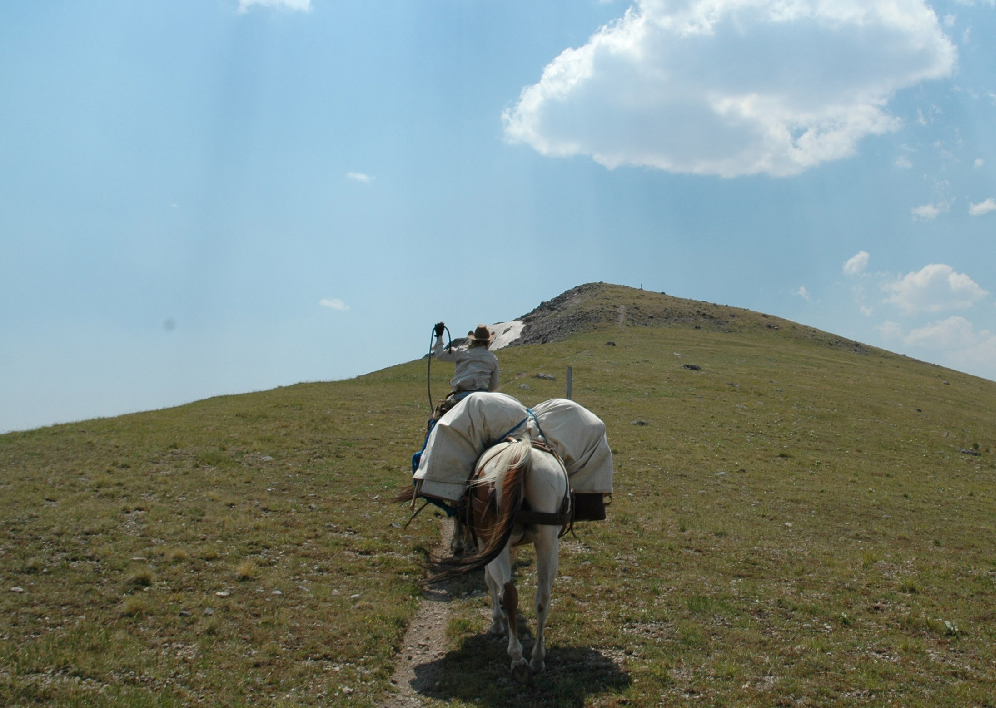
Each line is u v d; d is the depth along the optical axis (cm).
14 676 662
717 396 3469
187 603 848
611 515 1399
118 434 1858
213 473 1527
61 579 883
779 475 1964
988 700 686
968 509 1717
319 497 1418
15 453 1562
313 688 702
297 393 3138
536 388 3403
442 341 1032
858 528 1443
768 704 681
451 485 802
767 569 1109
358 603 904
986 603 973
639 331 6625
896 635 854
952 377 5975
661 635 848
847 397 3766
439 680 741
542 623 727
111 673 687
